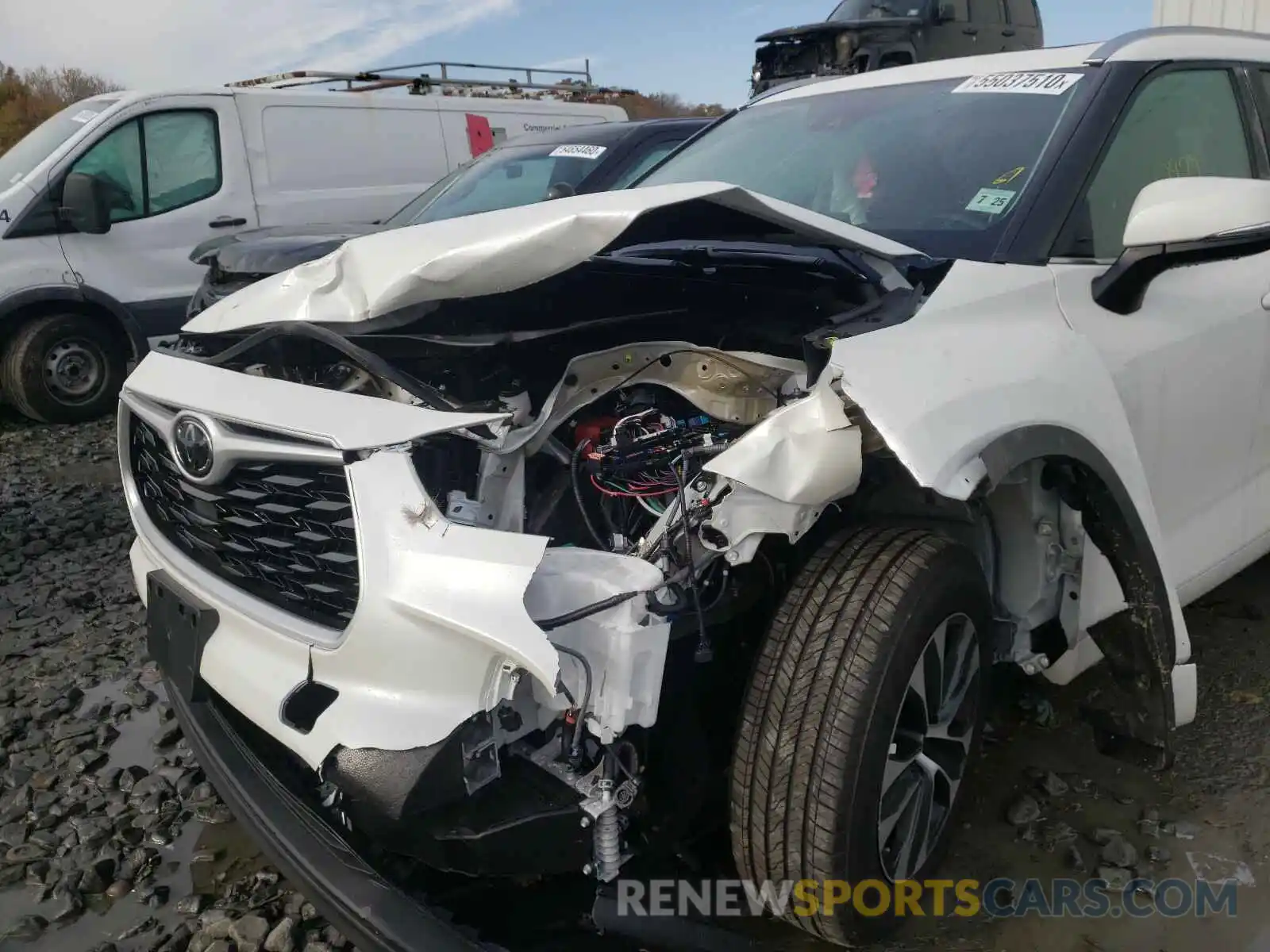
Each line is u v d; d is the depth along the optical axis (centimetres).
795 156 317
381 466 182
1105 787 262
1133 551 214
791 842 185
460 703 169
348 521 183
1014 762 274
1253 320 279
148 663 362
